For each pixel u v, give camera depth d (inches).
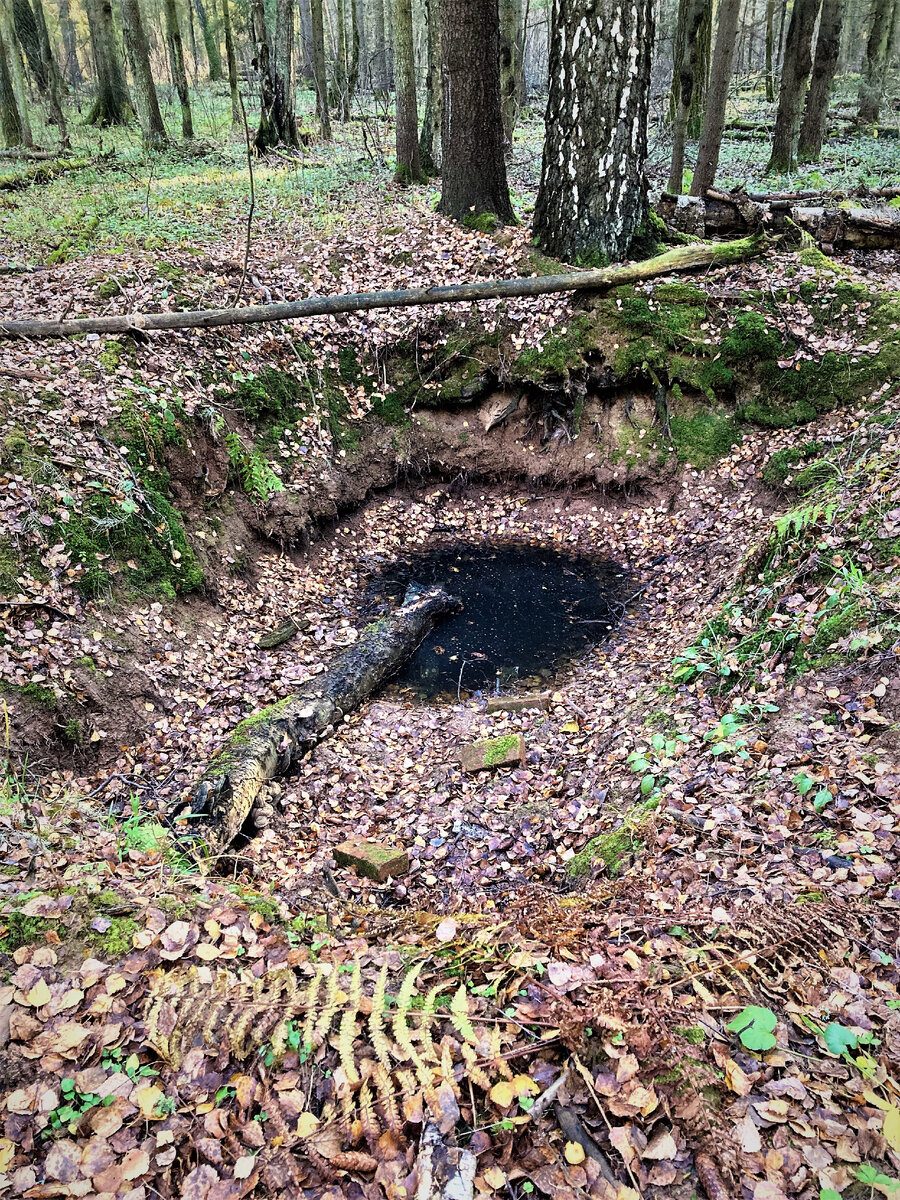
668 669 244.8
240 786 200.7
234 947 130.4
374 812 214.1
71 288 358.3
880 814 145.6
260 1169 94.9
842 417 339.9
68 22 1280.8
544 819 199.9
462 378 409.7
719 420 378.0
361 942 135.3
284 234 461.4
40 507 241.6
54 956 123.3
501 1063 103.1
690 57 479.2
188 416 313.7
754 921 122.9
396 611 309.0
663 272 401.7
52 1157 96.2
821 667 194.5
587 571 356.8
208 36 1259.8
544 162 424.2
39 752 201.3
